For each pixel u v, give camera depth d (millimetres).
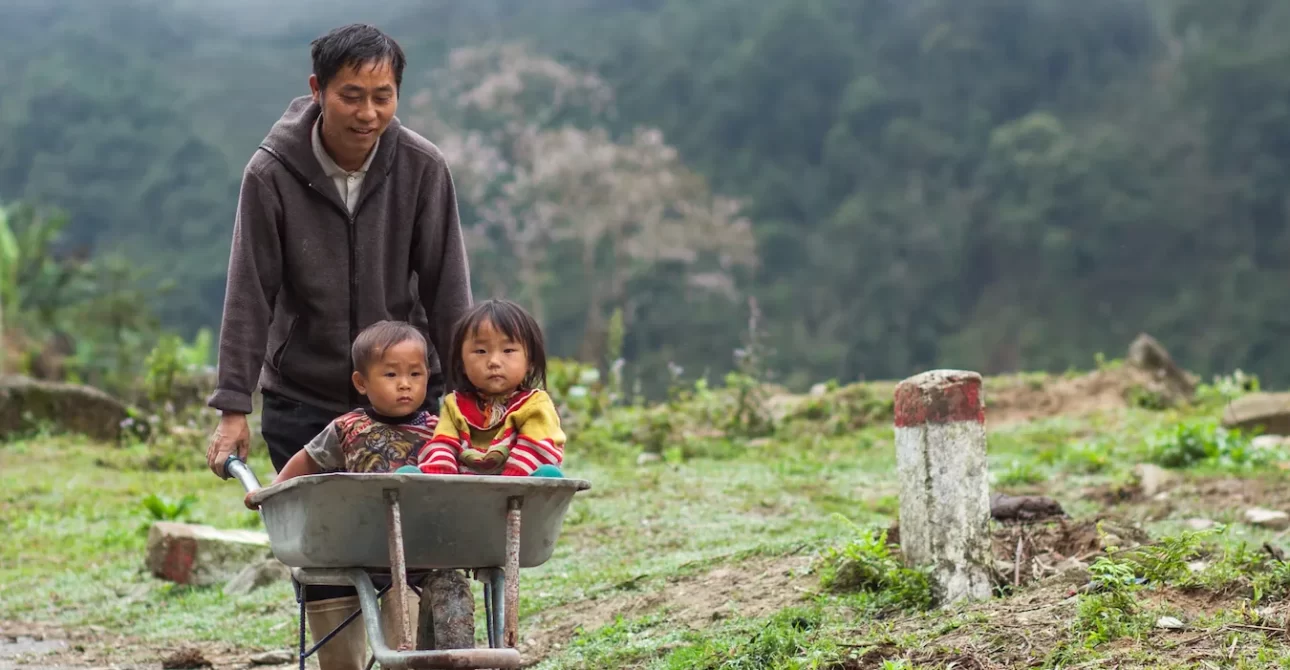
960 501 5730
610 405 15008
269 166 4949
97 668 6930
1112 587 5145
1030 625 5000
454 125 54688
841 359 56219
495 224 54094
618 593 7105
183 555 8727
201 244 67250
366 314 5078
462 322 4469
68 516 11172
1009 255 59969
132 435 14578
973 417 5773
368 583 4129
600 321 50500
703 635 5754
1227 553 5629
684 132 67688
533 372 4523
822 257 60594
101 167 70875
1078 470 10883
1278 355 53906
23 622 8148
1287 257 58000
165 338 16812
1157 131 62125
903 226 61094
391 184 5117
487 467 4332
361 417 4551
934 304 59531
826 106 67562
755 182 64375
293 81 79500
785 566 6797
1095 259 58906
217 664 6895
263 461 13281
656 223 51500
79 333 24750
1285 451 11125
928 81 67125
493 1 81312
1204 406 14406
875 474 11352
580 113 59812
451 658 3855
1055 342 56250
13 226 26953
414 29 81500
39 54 79750
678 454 12539
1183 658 4496
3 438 14492
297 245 4996
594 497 10422
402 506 3973
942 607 5633
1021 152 61469
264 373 5172
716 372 52781
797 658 5016
